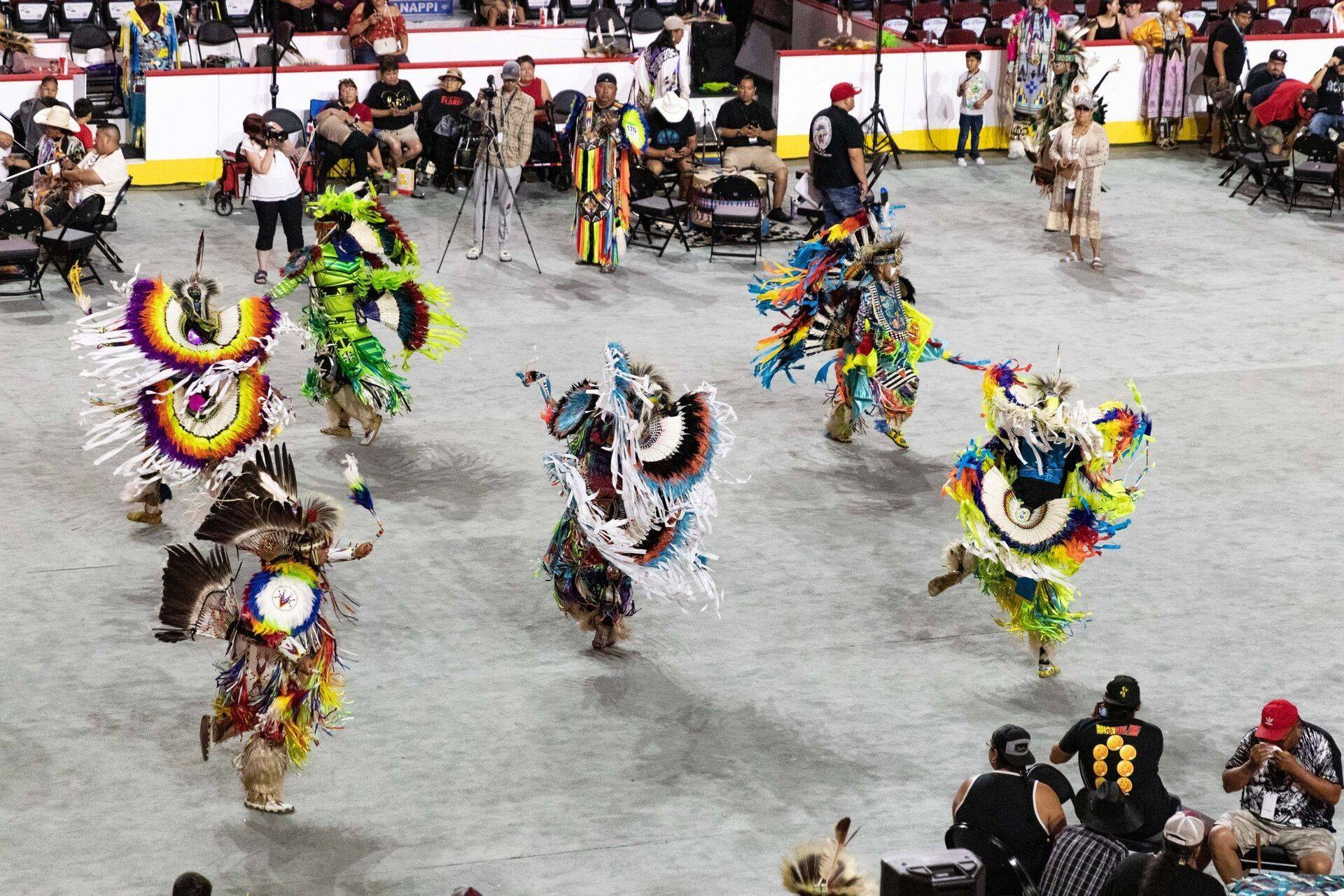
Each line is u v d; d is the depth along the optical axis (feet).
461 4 100.07
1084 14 105.29
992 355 63.52
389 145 80.18
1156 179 87.25
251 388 45.19
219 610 35.81
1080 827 31.45
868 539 49.42
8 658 41.60
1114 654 43.27
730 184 73.10
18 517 48.85
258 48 85.87
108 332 43.93
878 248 53.26
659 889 33.68
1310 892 30.55
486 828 35.60
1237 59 89.61
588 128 70.38
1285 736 33.40
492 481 52.26
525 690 41.04
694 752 38.63
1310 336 66.23
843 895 22.66
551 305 67.87
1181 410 58.70
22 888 33.19
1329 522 50.75
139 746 38.27
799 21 100.94
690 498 41.16
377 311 53.47
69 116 70.28
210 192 80.53
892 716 40.32
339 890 33.40
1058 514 41.04
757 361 56.75
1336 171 81.05
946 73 90.22
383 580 46.06
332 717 38.93
